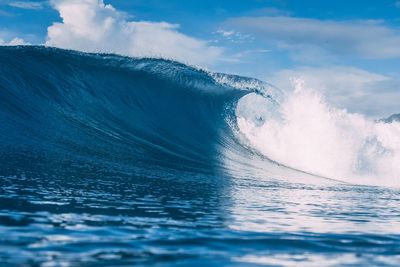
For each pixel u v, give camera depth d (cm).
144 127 2938
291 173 2733
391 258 693
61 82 2973
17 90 2684
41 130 2350
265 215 1112
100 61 3425
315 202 1527
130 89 3272
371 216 1238
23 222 807
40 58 3091
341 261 665
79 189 1310
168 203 1211
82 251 636
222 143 3108
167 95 3428
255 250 708
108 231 783
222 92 3731
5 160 1706
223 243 745
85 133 2497
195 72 3838
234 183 1944
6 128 2245
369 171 3306
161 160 2348
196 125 3259
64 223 825
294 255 689
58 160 1869
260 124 3544
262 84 3900
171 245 707
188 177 1961
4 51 3045
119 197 1241
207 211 1112
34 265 555
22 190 1190
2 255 590
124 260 603
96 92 3073
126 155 2289
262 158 3031
